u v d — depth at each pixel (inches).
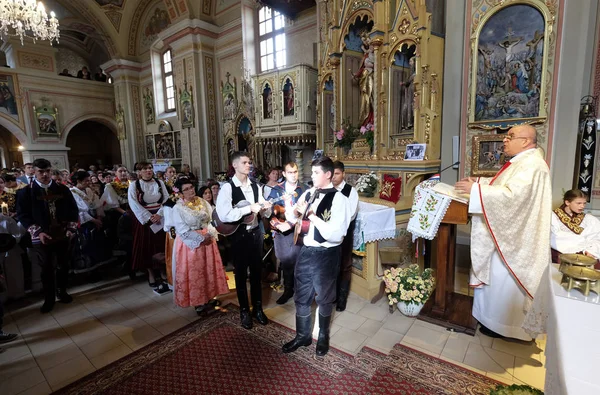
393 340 100.0
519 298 91.4
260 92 291.3
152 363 94.9
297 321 96.0
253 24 337.7
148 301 139.8
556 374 41.0
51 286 132.0
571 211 113.0
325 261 90.8
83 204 164.4
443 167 163.3
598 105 136.3
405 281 112.0
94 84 567.2
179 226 115.3
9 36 474.9
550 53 128.6
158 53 483.8
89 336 112.6
